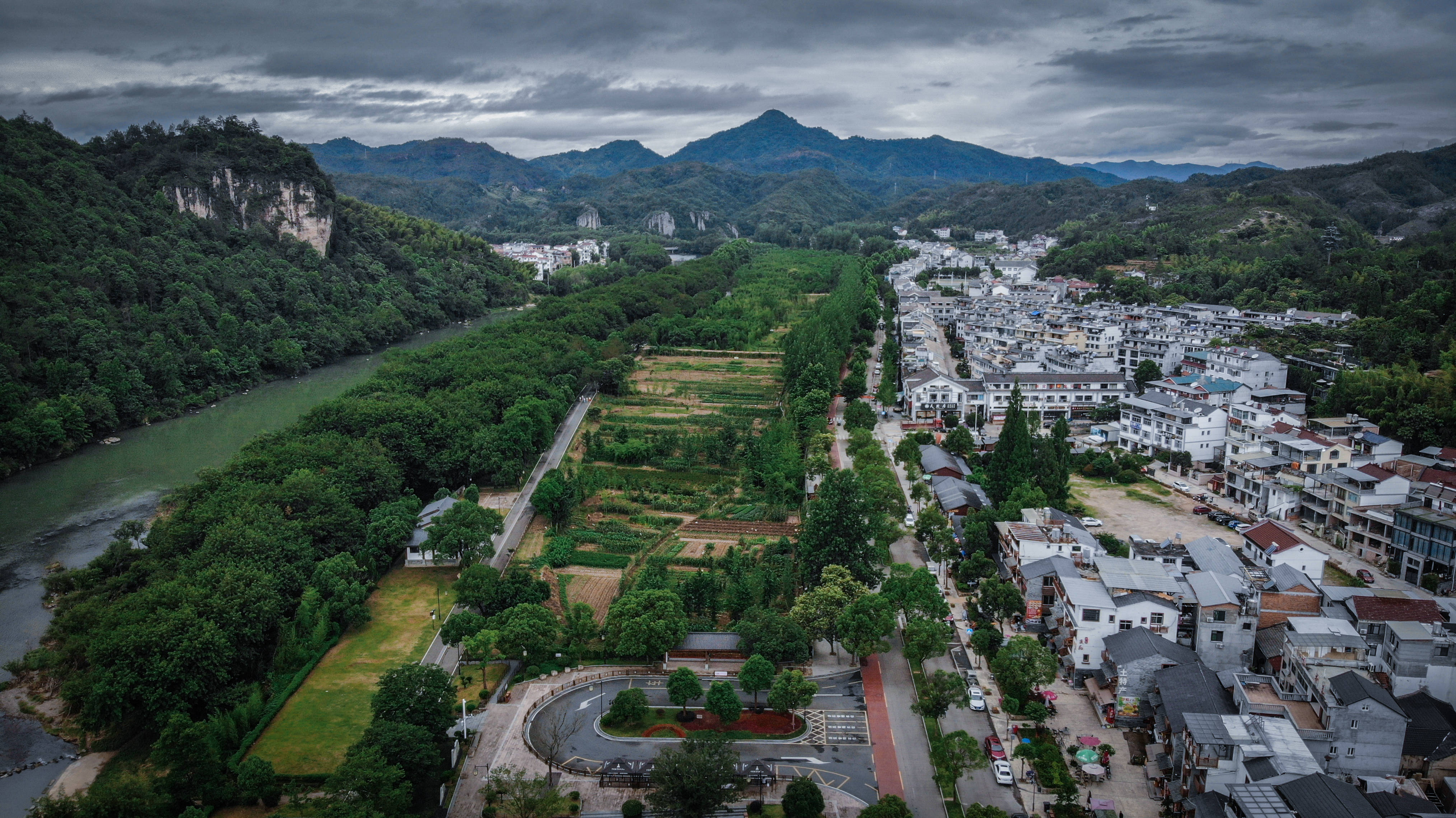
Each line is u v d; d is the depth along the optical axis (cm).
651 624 15550
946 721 14412
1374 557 19725
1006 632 17100
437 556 19762
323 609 16862
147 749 13950
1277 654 14525
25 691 15612
